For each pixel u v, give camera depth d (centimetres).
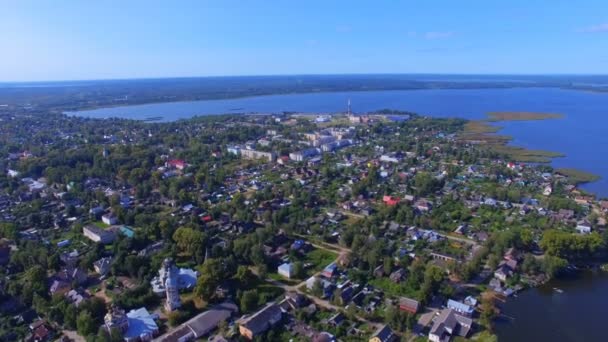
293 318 16750
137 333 15488
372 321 16488
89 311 16425
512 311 17450
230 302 17725
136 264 19975
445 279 19388
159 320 16700
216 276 18425
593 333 16038
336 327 15875
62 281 18938
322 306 17525
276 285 19425
